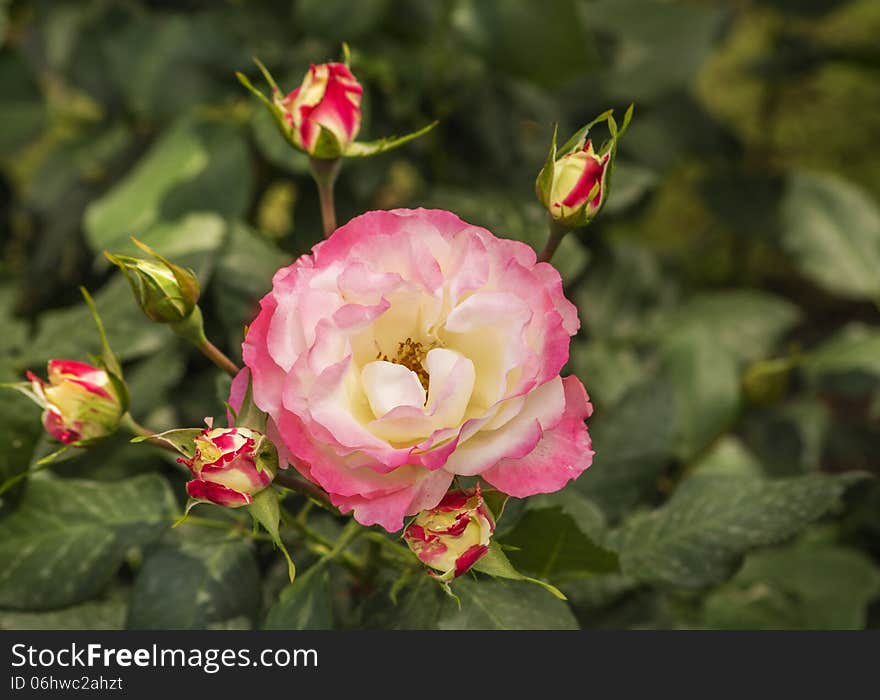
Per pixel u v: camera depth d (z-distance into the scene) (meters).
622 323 0.98
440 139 0.92
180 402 0.78
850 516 0.99
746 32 1.60
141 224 0.79
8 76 0.95
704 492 0.70
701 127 1.13
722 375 0.86
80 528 0.67
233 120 0.83
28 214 1.00
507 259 0.59
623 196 0.86
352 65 0.83
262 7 0.88
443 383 0.58
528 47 0.80
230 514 0.69
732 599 0.83
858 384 1.02
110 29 0.85
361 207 0.89
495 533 0.64
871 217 1.07
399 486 0.58
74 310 0.73
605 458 0.73
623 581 0.71
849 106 1.68
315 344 0.58
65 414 0.61
